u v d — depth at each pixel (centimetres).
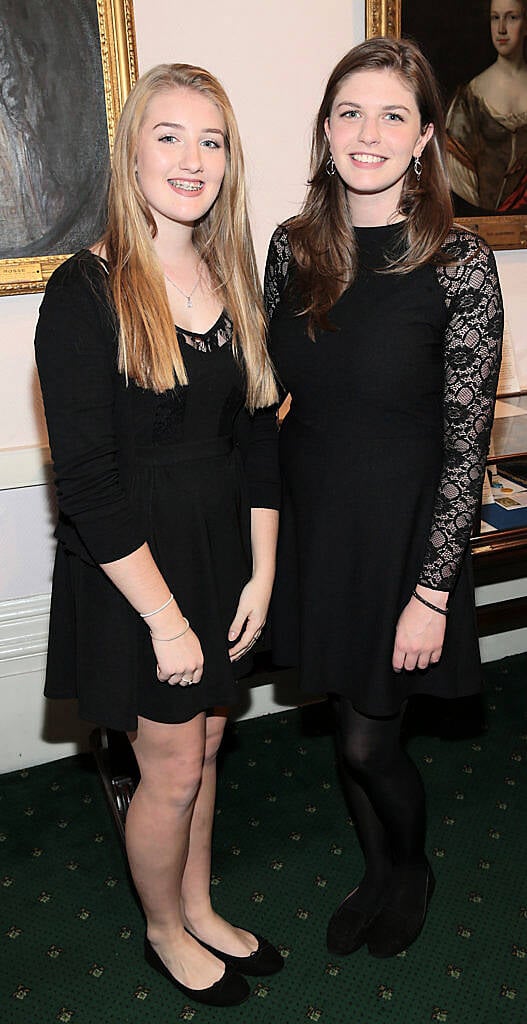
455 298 162
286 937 214
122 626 162
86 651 166
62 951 213
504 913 219
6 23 210
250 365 167
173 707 167
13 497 252
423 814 209
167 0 225
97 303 147
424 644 176
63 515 168
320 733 293
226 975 198
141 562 154
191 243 164
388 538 175
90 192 229
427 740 287
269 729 296
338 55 247
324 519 178
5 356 239
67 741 282
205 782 194
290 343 177
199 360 158
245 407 176
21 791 269
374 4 239
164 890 188
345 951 208
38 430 248
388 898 213
